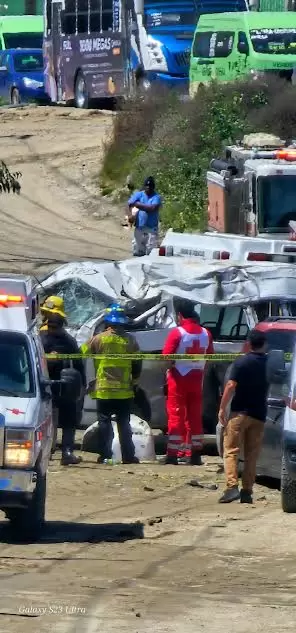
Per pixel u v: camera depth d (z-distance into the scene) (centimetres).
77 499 4822
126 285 6138
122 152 12938
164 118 12488
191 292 5981
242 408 4703
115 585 3369
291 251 6731
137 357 5591
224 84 12125
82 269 6244
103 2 14838
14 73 17075
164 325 5934
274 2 16625
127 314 6016
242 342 5931
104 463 5694
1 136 14675
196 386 5612
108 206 12162
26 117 15550
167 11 13650
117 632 2845
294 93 11700
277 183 7869
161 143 12225
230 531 4188
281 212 7869
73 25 15512
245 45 12319
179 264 6178
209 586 3378
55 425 5503
